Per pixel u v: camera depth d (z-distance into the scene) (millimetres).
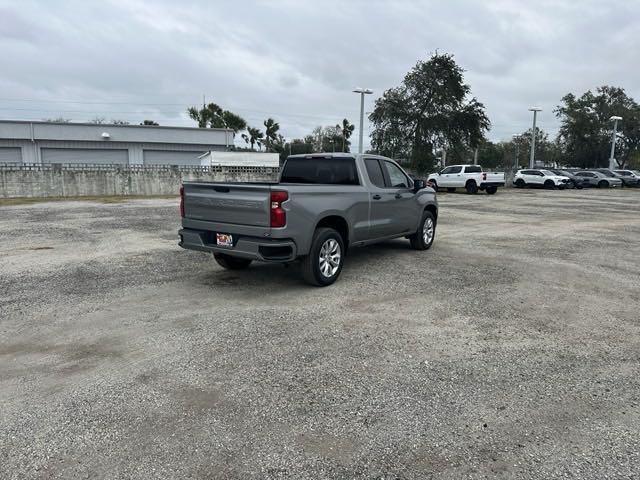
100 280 6727
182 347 4352
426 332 4773
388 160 8172
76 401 3396
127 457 2775
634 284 6820
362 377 3785
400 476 2631
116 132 40594
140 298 5867
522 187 37938
